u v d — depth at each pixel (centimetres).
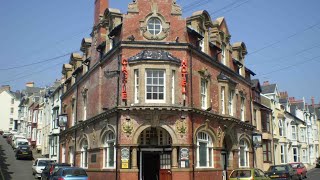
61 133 4172
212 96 2878
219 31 3198
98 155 2727
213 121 2795
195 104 2569
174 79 2422
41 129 6312
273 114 4950
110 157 2564
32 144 6819
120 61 2459
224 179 3003
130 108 2319
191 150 2431
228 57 3309
